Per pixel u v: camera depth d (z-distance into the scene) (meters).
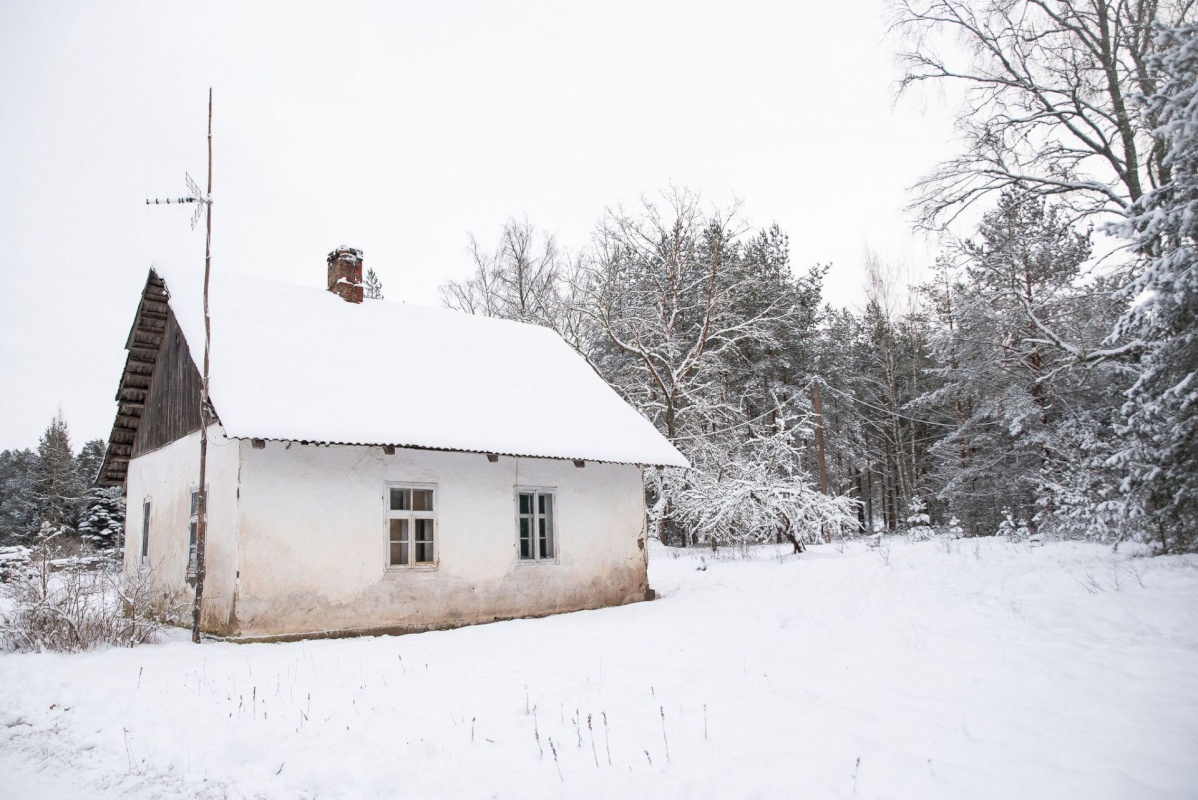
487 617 14.68
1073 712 5.98
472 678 8.66
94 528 41.22
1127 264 18.50
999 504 29.91
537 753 6.06
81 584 11.84
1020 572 12.45
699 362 32.72
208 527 13.32
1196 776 4.72
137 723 7.19
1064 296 24.89
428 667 9.36
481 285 40.84
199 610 11.83
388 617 13.41
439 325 18.78
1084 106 19.86
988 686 6.84
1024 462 28.91
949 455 34.31
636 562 17.34
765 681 7.85
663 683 8.10
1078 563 12.59
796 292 38.50
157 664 9.67
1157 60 11.26
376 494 13.67
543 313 36.97
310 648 11.13
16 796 5.65
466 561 14.60
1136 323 12.37
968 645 8.34
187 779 5.88
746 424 32.75
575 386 19.02
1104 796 4.59
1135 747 5.21
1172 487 12.00
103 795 5.64
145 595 12.23
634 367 33.41
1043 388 27.38
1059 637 8.23
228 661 9.87
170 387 16.41
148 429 17.72
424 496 14.48
